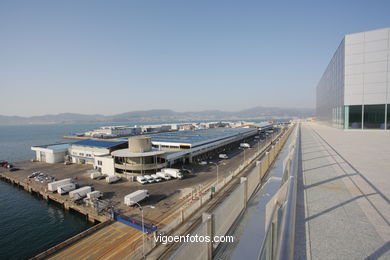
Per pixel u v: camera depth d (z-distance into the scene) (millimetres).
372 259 2035
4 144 125062
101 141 57406
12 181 45656
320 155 9273
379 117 27641
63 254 19094
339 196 3951
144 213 25875
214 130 93688
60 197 33906
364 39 28312
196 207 24844
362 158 8258
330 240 2414
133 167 39812
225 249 3629
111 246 20094
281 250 1432
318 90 78062
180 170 42531
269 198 3453
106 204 28953
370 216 3039
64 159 59812
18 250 24031
